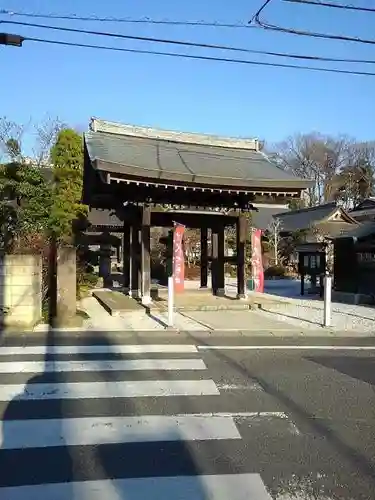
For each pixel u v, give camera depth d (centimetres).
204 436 436
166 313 1280
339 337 995
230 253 3350
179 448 409
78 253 1727
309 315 1295
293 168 5872
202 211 1515
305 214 3722
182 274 1537
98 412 495
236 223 1614
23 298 1038
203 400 540
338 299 1694
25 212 1395
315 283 1966
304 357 782
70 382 605
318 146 5794
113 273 3078
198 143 1705
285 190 1348
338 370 692
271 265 3438
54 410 500
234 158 1614
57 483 346
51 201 1555
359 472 368
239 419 481
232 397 553
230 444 419
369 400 549
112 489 337
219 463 381
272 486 344
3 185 1397
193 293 1727
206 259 1986
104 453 397
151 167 1259
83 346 841
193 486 342
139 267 1614
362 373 675
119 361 727
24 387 581
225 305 1397
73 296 1075
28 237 1299
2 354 767
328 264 1909
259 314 1305
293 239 3338
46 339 908
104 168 1155
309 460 388
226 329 1047
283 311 1373
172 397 549
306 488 341
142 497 326
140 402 530
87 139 1472
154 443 419
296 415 495
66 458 388
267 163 1611
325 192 5784
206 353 799
